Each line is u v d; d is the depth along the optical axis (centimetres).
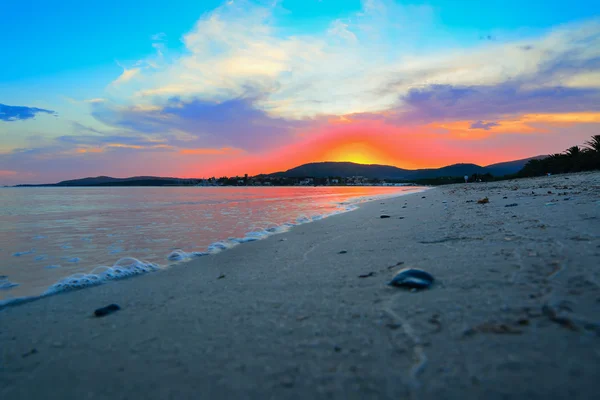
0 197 3109
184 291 340
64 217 1227
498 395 131
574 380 133
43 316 290
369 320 217
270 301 280
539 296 217
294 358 180
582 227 423
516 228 481
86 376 183
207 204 1947
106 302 322
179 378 172
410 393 140
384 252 440
